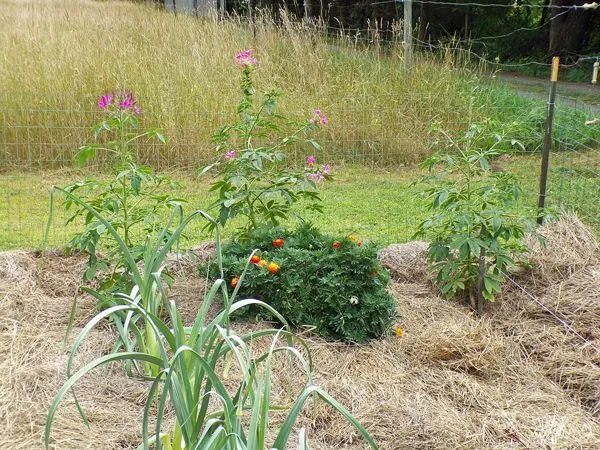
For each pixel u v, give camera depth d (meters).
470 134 4.32
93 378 3.26
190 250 4.15
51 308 3.97
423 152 8.48
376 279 3.77
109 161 7.95
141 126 8.02
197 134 7.96
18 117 8.10
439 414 3.07
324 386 3.24
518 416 3.09
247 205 4.41
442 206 4.23
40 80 8.30
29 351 3.47
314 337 3.70
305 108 8.46
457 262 4.11
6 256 4.44
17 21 11.52
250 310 3.84
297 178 4.21
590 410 3.21
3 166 8.02
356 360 3.50
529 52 19.64
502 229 4.02
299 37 9.87
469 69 9.62
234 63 9.24
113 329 3.72
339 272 3.69
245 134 4.31
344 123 8.38
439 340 3.54
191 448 2.07
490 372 3.44
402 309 4.04
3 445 2.74
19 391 3.10
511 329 3.90
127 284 3.71
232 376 3.21
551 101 4.67
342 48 9.64
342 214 6.44
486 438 2.94
